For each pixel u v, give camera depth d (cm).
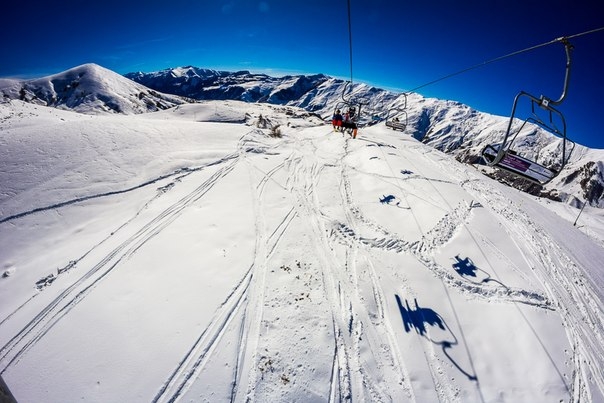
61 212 1263
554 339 837
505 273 1070
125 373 676
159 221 1223
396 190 1612
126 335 756
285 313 847
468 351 796
